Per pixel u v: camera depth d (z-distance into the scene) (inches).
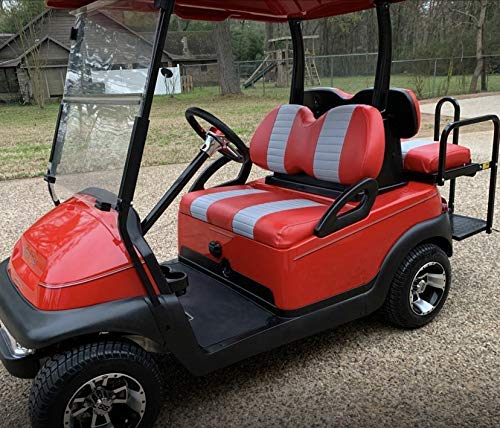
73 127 86.4
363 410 80.4
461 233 110.2
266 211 90.9
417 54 940.0
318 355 95.4
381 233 92.6
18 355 69.7
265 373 90.7
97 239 72.5
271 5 101.5
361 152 89.6
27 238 80.4
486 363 91.1
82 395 68.4
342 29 1037.2
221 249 96.0
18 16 754.2
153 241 156.2
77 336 66.9
